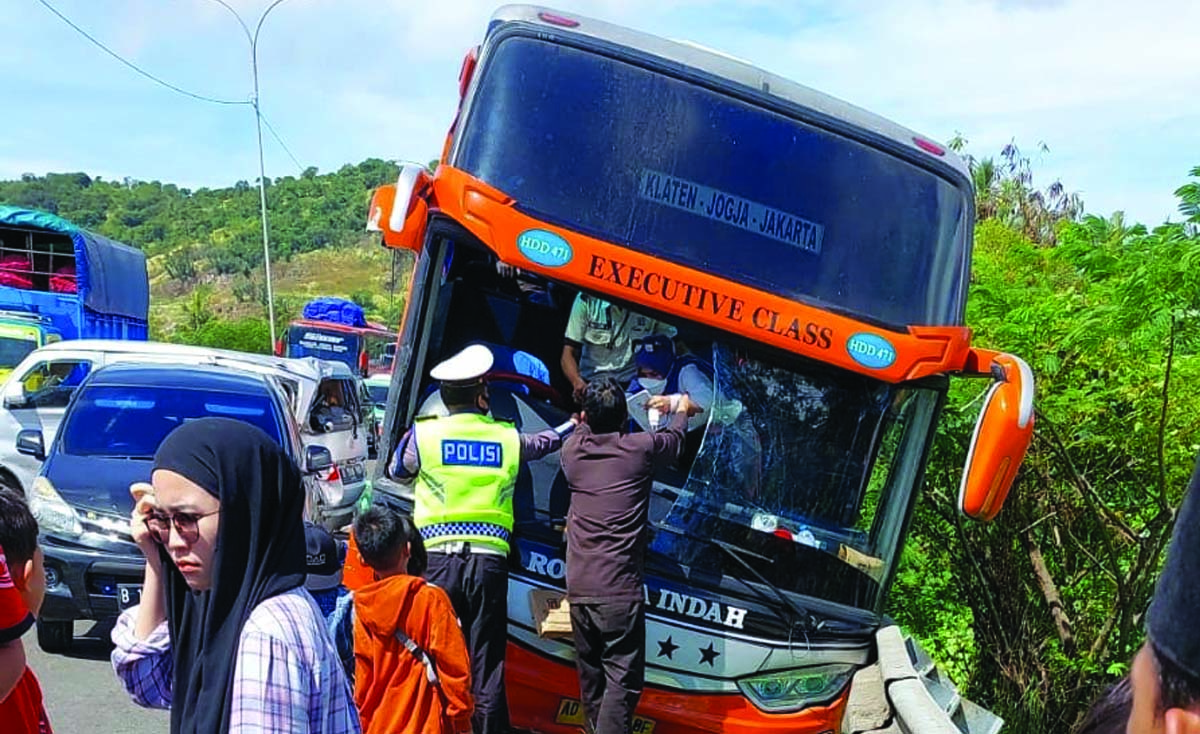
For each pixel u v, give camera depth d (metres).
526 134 5.36
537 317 5.88
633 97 5.45
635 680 5.05
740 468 5.52
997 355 5.39
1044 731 7.31
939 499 7.50
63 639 8.28
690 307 5.25
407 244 5.30
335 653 2.76
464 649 4.58
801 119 5.55
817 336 5.33
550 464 5.54
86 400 9.38
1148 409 6.79
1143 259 6.57
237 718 2.50
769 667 5.37
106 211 159.50
